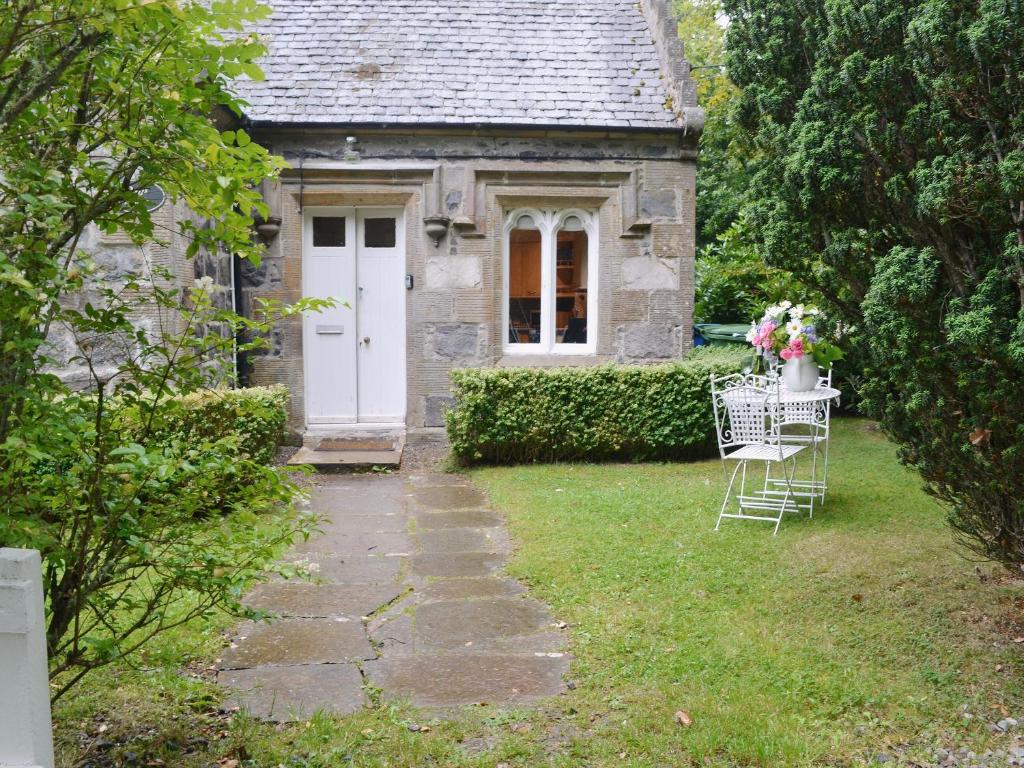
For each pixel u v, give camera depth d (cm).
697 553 538
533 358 972
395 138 931
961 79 326
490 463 880
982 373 331
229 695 361
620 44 1040
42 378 265
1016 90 317
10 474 260
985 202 322
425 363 961
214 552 304
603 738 323
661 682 366
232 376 327
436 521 661
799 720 333
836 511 631
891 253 356
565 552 549
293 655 404
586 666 385
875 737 325
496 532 627
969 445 358
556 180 951
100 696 351
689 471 829
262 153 298
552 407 865
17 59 260
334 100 932
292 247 936
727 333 1208
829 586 470
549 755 312
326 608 468
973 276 343
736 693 355
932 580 466
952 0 326
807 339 638
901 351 358
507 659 398
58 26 248
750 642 405
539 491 735
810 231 410
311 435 959
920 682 364
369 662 396
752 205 448
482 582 512
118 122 278
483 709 347
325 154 927
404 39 1013
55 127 261
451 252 952
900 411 402
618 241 962
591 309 991
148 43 269
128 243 738
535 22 1059
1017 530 374
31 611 231
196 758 309
